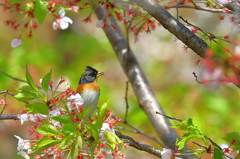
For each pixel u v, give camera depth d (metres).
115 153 6.78
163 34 21.53
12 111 15.65
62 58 20.53
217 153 6.13
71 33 22.03
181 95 16.64
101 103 17.47
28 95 6.79
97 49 21.30
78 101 6.88
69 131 6.21
